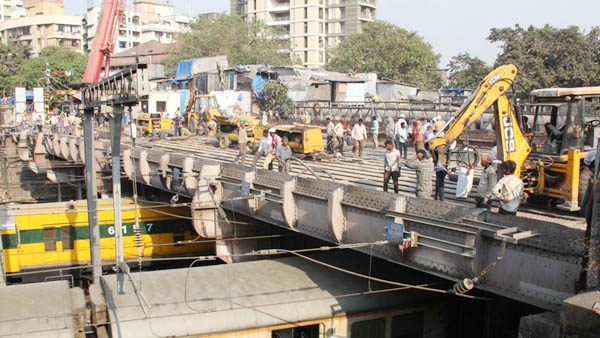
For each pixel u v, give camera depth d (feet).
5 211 71.10
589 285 29.96
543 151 47.85
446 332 51.60
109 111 48.08
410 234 40.98
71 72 218.18
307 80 169.27
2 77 269.23
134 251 75.72
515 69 46.52
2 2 473.26
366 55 261.85
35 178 142.20
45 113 173.27
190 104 140.05
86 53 415.44
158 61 267.59
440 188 48.80
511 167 36.91
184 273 49.47
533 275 33.71
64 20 407.64
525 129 50.72
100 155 104.63
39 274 71.31
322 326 45.09
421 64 255.50
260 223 69.26
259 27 257.14
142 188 94.27
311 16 382.42
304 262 53.62
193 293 45.11
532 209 47.80
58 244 72.13
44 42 409.28
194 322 41.68
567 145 45.50
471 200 52.65
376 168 76.59
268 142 73.36
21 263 70.44
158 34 420.36
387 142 53.26
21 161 143.23
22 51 305.12
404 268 52.24
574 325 27.17
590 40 136.67
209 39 239.91
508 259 35.17
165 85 208.13
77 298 44.86
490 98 46.34
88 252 73.36
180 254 78.59
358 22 384.06
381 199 44.01
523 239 33.91
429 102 141.49
